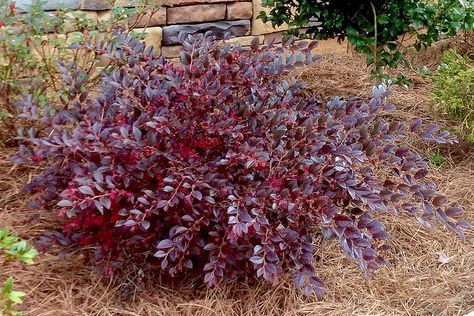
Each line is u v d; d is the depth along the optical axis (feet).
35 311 7.32
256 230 6.62
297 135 7.30
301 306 7.80
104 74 8.41
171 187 6.86
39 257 8.13
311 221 7.37
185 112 7.50
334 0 11.02
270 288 7.96
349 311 7.82
